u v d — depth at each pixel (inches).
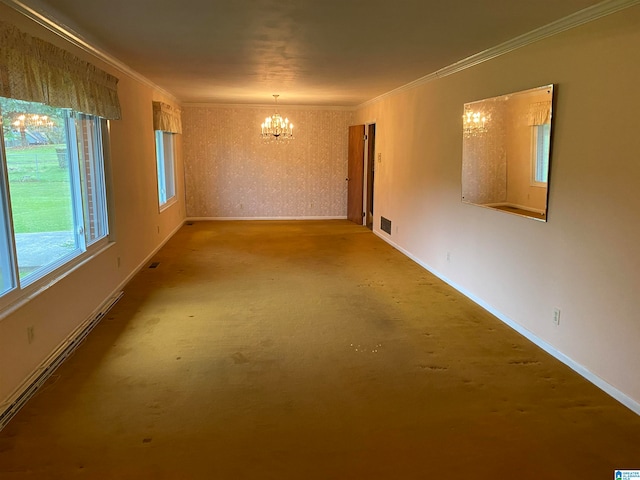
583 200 119.5
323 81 240.4
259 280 207.8
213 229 340.2
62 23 130.3
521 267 148.0
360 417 101.7
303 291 192.2
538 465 86.2
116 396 109.1
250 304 175.8
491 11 117.3
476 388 114.5
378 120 310.8
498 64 159.5
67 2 113.3
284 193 390.3
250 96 315.3
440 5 113.3
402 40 148.5
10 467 84.4
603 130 112.1
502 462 87.0
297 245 285.3
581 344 121.4
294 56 177.2
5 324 101.9
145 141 239.3
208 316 162.9
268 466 85.5
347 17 124.2
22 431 95.1
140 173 227.6
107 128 176.7
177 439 93.3
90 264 155.3
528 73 141.8
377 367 125.4
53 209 136.3
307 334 147.5
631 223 104.7
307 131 383.2
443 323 157.6
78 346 136.6
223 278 210.5
